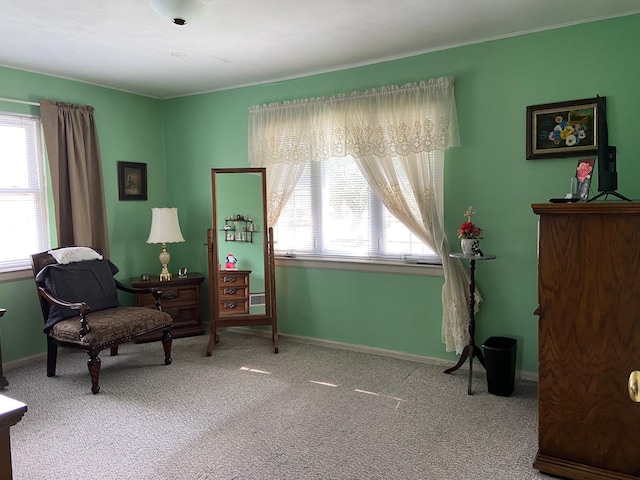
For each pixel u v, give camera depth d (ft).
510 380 9.91
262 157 13.91
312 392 10.27
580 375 6.85
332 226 13.37
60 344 10.80
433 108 11.27
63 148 12.95
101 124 14.28
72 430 8.65
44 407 9.65
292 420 8.96
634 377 3.89
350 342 13.21
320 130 12.90
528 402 9.64
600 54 9.65
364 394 10.13
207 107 15.19
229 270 13.64
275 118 13.65
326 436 8.33
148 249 15.81
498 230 10.98
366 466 7.38
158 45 10.74
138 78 13.55
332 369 11.68
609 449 6.72
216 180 13.66
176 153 16.01
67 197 13.12
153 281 14.08
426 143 11.29
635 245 6.42
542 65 10.21
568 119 9.97
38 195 12.85
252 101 14.30
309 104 13.04
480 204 11.14
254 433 8.47
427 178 11.39
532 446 7.91
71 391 10.49
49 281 11.30
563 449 7.02
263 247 13.46
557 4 8.86
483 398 9.86
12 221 12.36
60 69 12.55
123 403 9.82
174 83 14.16
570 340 6.89
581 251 6.77
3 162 12.14
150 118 15.78
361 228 12.98
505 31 10.30
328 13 9.05
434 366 11.83
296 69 12.82
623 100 9.52
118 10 8.75
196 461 7.57
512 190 10.76
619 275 6.54
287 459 7.60
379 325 12.71
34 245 12.82
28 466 7.48
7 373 11.71
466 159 11.23
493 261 11.09
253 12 8.93
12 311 12.24
